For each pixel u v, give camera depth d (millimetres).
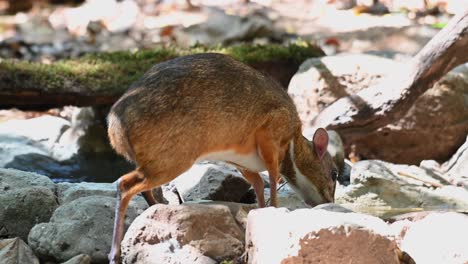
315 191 10070
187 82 8344
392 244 7367
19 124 14039
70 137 13906
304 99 14094
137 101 8172
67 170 13070
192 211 8258
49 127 14016
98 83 13867
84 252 8500
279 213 7758
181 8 23438
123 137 8250
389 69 13711
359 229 7293
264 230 7570
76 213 8758
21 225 9227
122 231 8203
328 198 10164
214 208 8383
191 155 8414
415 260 7930
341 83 13828
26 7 24297
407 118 13383
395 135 13430
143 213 8328
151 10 23297
